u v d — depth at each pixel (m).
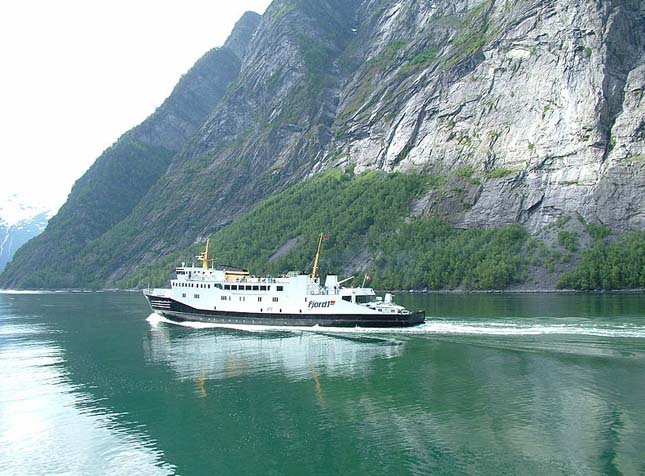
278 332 101.12
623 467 40.91
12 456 47.19
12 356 85.56
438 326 98.25
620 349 75.62
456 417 51.97
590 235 191.88
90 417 55.72
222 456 46.03
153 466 44.78
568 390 58.34
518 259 190.50
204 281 113.56
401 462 43.31
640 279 171.88
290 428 51.19
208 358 80.50
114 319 134.38
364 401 57.78
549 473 40.47
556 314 110.56
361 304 100.94
